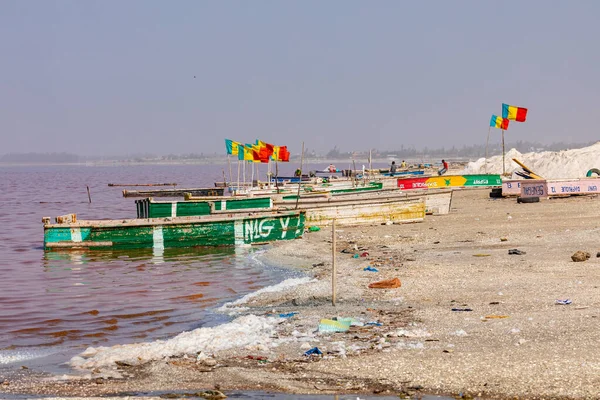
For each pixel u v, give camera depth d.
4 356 16.06
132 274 29.30
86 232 35.44
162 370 13.82
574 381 11.88
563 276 21.91
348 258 29.38
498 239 32.06
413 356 13.88
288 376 13.05
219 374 13.36
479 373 12.57
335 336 15.97
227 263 31.02
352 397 11.70
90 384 13.10
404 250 30.56
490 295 19.70
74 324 20.00
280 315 18.69
